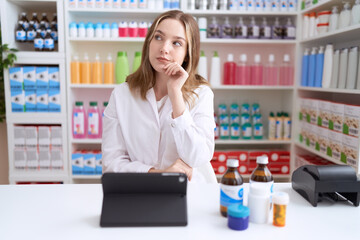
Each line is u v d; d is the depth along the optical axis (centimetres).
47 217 88
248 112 279
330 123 209
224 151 271
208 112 133
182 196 87
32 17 264
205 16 269
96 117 257
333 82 208
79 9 243
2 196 103
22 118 251
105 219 82
